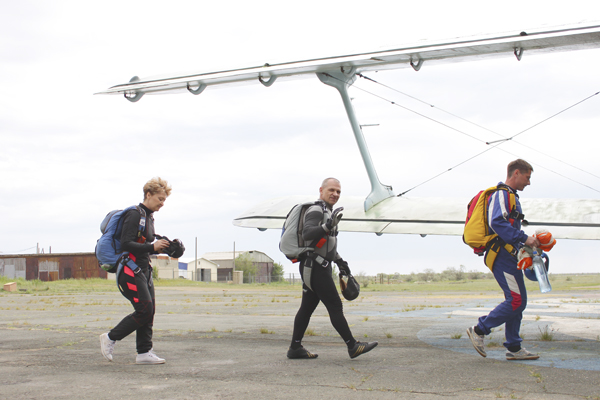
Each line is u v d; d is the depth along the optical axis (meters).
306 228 4.28
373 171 6.31
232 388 3.30
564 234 4.82
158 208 4.47
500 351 4.95
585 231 4.79
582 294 19.03
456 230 5.27
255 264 78.56
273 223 6.17
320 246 4.39
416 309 11.40
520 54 4.54
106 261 4.32
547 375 3.68
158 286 40.28
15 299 17.52
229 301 16.19
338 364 4.23
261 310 11.67
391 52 4.77
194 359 4.55
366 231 5.66
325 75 5.41
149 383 3.48
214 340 5.94
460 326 7.43
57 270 45.97
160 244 4.29
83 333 6.68
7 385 3.42
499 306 4.32
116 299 17.28
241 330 7.05
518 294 4.23
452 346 5.35
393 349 5.12
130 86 5.77
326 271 4.38
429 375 3.71
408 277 78.75
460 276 75.75
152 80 5.76
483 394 3.09
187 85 5.55
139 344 4.31
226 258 76.94
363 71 5.48
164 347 5.33
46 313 10.65
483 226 4.37
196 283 46.66
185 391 3.22
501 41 4.30
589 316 8.83
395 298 17.77
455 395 3.06
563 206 5.35
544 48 4.43
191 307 12.93
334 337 6.20
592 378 3.56
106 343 4.31
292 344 4.55
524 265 4.05
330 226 4.19
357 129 6.10
